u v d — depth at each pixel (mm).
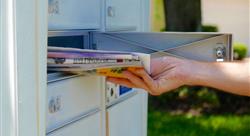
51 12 1360
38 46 1174
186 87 6246
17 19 1109
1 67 1129
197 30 5996
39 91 1184
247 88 1513
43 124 1204
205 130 5422
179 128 5480
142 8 2129
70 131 1419
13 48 1113
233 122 5707
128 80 1524
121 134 1875
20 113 1130
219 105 6176
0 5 1116
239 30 9703
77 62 1303
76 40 1648
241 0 9969
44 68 1197
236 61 1570
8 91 1128
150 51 1652
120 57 1359
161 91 1516
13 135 1135
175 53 1632
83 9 1573
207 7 10117
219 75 1512
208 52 1610
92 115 1582
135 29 2043
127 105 1933
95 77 1584
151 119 5785
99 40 1670
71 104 1418
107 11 1744
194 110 6125
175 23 6012
